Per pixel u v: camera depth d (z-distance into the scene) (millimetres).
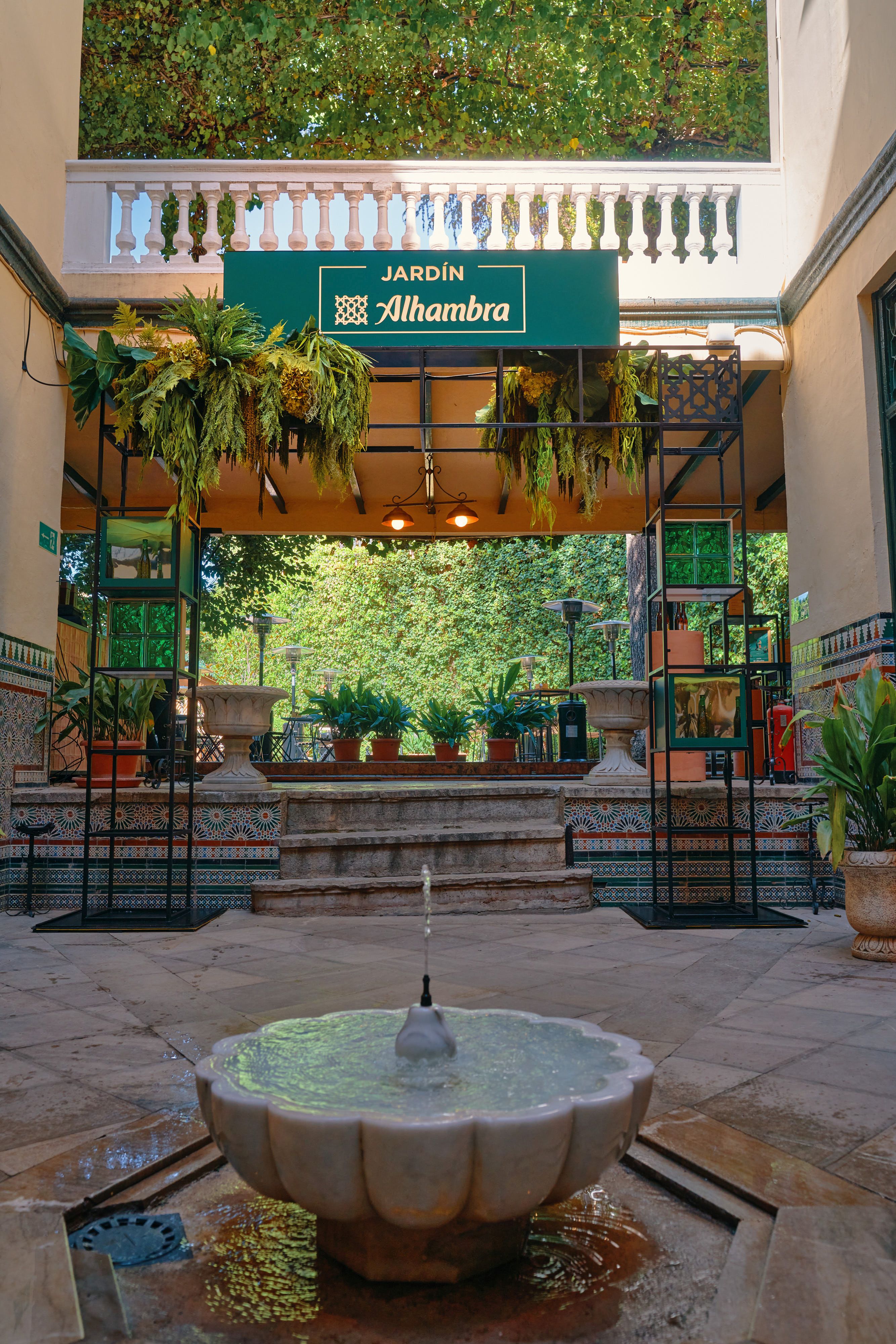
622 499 10836
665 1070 2889
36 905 6465
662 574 5957
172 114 13305
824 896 6504
